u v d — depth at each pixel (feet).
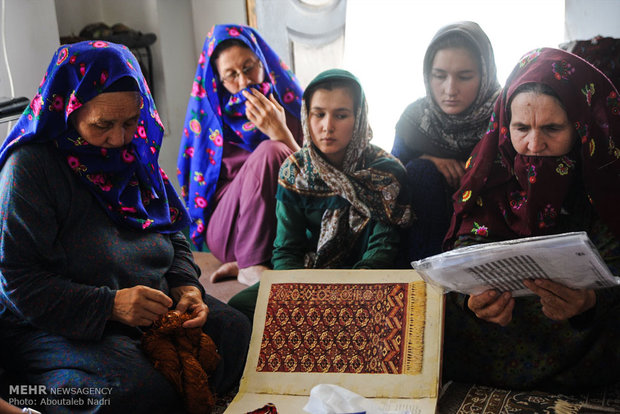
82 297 6.28
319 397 6.12
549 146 6.60
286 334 6.96
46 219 6.36
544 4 12.89
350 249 8.23
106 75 6.37
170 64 13.73
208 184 10.92
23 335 6.57
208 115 10.84
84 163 6.72
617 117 6.49
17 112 8.79
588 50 8.19
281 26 13.17
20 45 10.74
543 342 6.72
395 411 6.13
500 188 7.08
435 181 8.27
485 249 5.51
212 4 13.50
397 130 9.07
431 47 8.44
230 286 9.95
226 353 7.18
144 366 6.29
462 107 8.40
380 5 13.67
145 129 7.16
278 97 10.96
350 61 14.07
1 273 6.20
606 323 6.57
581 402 6.53
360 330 6.78
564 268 5.47
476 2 13.25
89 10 13.76
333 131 7.93
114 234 6.86
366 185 8.11
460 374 7.06
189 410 6.46
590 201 6.70
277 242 8.34
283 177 8.33
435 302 6.70
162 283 7.15
